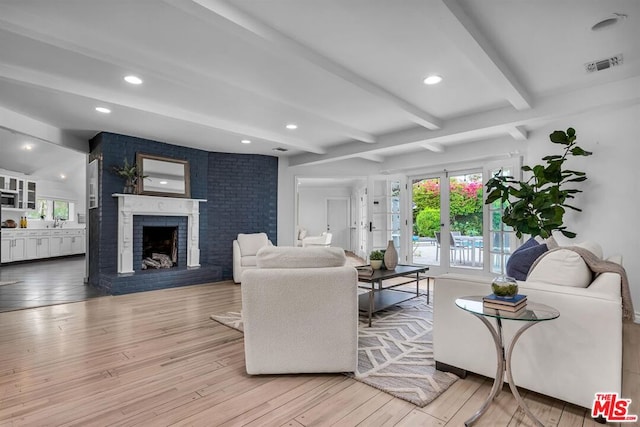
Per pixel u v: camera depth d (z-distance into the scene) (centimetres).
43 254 844
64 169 882
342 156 557
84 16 212
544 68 281
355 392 197
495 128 384
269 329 213
